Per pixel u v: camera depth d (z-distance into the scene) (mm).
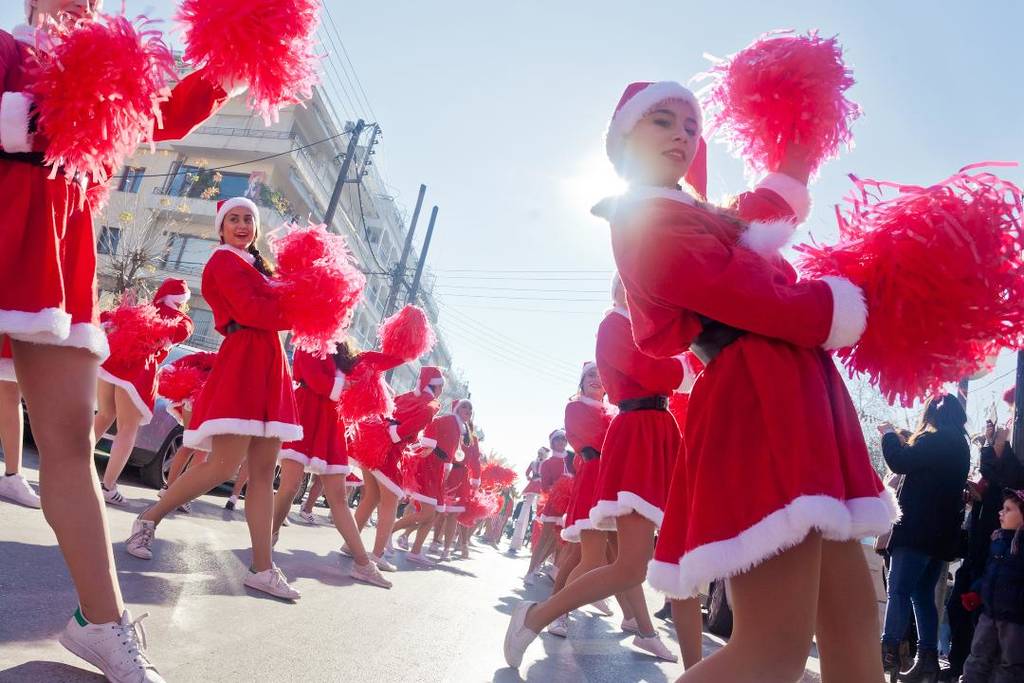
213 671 2383
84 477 2102
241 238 4230
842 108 2127
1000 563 4332
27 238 1994
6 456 4484
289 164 33750
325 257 4051
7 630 2299
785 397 1757
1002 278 1762
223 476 3902
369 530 9547
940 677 5230
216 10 2145
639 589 4961
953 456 4844
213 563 4164
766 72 2107
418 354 5727
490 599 5852
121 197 27719
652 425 3629
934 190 1799
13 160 2016
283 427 3842
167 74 1988
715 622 6801
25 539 3465
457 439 7754
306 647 2920
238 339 3957
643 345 2035
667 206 1917
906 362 1819
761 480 1730
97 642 2086
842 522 1638
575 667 3896
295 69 2234
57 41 2039
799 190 2156
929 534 4797
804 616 1696
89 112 1887
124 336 5527
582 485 4605
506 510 18969
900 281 1783
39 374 2074
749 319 1787
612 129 2318
